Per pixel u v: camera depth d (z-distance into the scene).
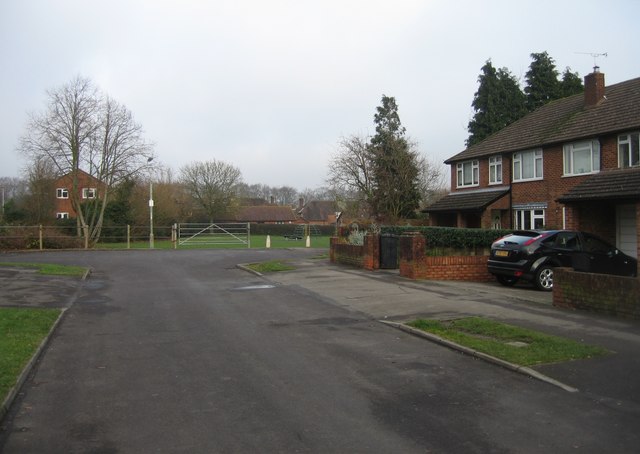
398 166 43.56
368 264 18.92
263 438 5.00
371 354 8.06
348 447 4.79
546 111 29.98
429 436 5.02
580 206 19.12
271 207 92.06
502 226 29.22
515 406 5.80
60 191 61.44
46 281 16.92
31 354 7.79
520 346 8.07
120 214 44.84
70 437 5.07
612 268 14.93
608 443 4.82
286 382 6.72
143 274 20.03
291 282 16.55
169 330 9.96
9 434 5.15
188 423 5.39
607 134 22.06
